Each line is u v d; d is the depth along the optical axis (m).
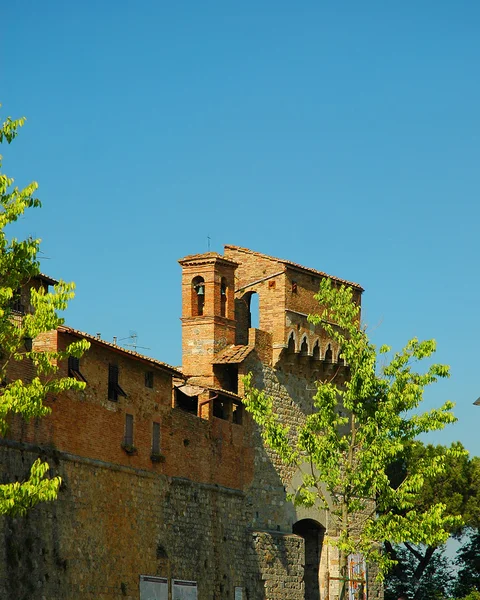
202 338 85.94
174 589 74.81
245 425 85.31
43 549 62.59
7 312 48.94
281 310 89.06
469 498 113.62
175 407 79.62
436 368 67.75
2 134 48.97
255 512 84.94
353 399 67.75
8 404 48.00
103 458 69.62
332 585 91.31
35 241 49.22
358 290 97.81
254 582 82.94
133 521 71.69
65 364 66.50
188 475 78.44
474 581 117.19
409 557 120.00
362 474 66.81
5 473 60.41
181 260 87.38
